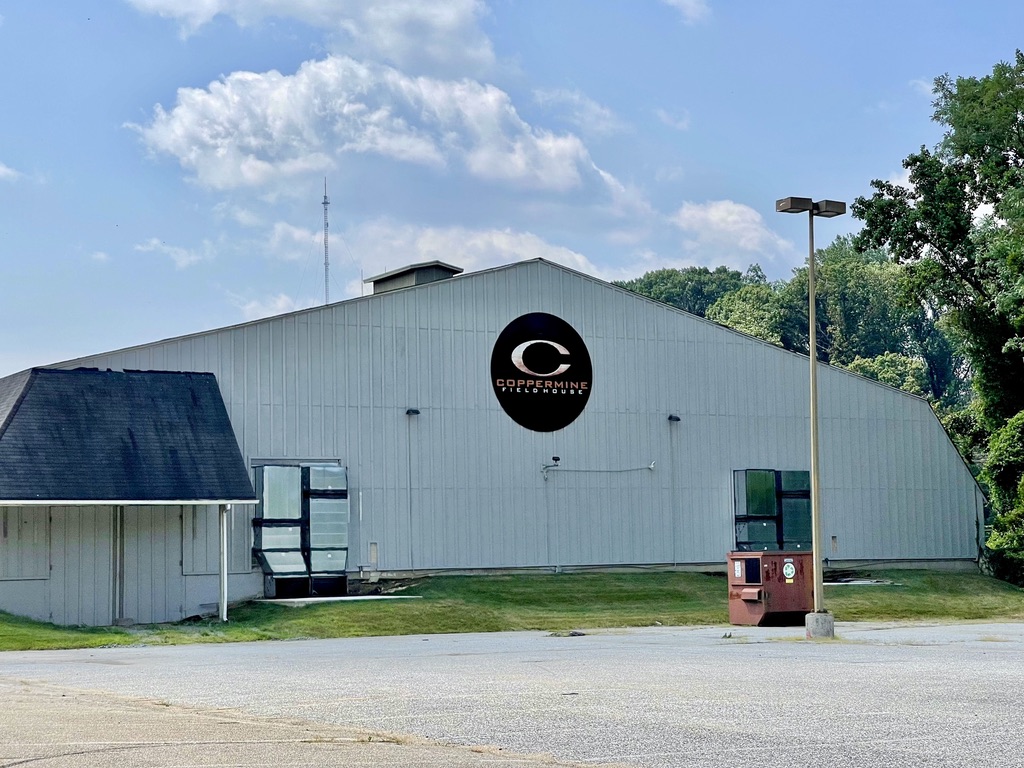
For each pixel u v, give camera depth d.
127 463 36.06
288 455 40.78
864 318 119.25
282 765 9.31
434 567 42.44
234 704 14.20
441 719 12.52
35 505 34.34
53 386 37.19
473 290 44.28
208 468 37.06
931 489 51.31
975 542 51.88
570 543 44.72
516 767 9.31
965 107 53.25
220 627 35.16
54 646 29.70
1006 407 53.94
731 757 9.98
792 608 34.88
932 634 30.30
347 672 19.20
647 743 10.77
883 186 55.53
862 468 50.03
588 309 46.19
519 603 40.38
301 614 36.84
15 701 14.66
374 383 42.34
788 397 49.28
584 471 45.25
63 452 35.47
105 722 12.03
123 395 37.91
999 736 11.12
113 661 23.28
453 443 43.28
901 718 12.38
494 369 44.22
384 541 41.81
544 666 19.94
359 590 41.25
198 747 10.20
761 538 47.50
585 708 13.40
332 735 11.14
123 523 37.53
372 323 42.56
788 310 119.25
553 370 45.19
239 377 40.47
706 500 47.25
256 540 39.72
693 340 47.88
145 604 37.53
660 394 46.97
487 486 43.62
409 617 36.97
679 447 47.00
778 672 18.12
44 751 9.91
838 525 49.22
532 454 44.50
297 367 41.31
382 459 42.12
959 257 54.59
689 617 39.19
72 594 36.41
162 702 14.50
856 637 28.84
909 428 51.28
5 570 35.59
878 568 49.72
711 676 17.48
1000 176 52.56
